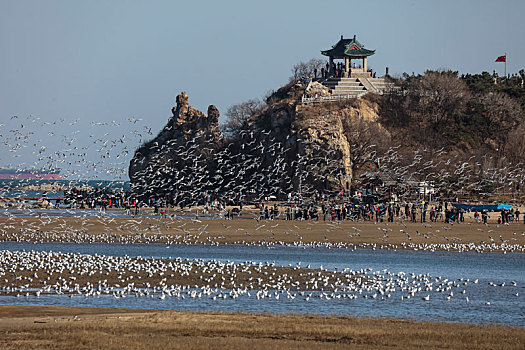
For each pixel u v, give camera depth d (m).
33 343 28.47
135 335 30.27
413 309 40.97
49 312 37.25
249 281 50.66
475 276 56.03
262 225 101.69
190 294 44.06
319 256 69.50
